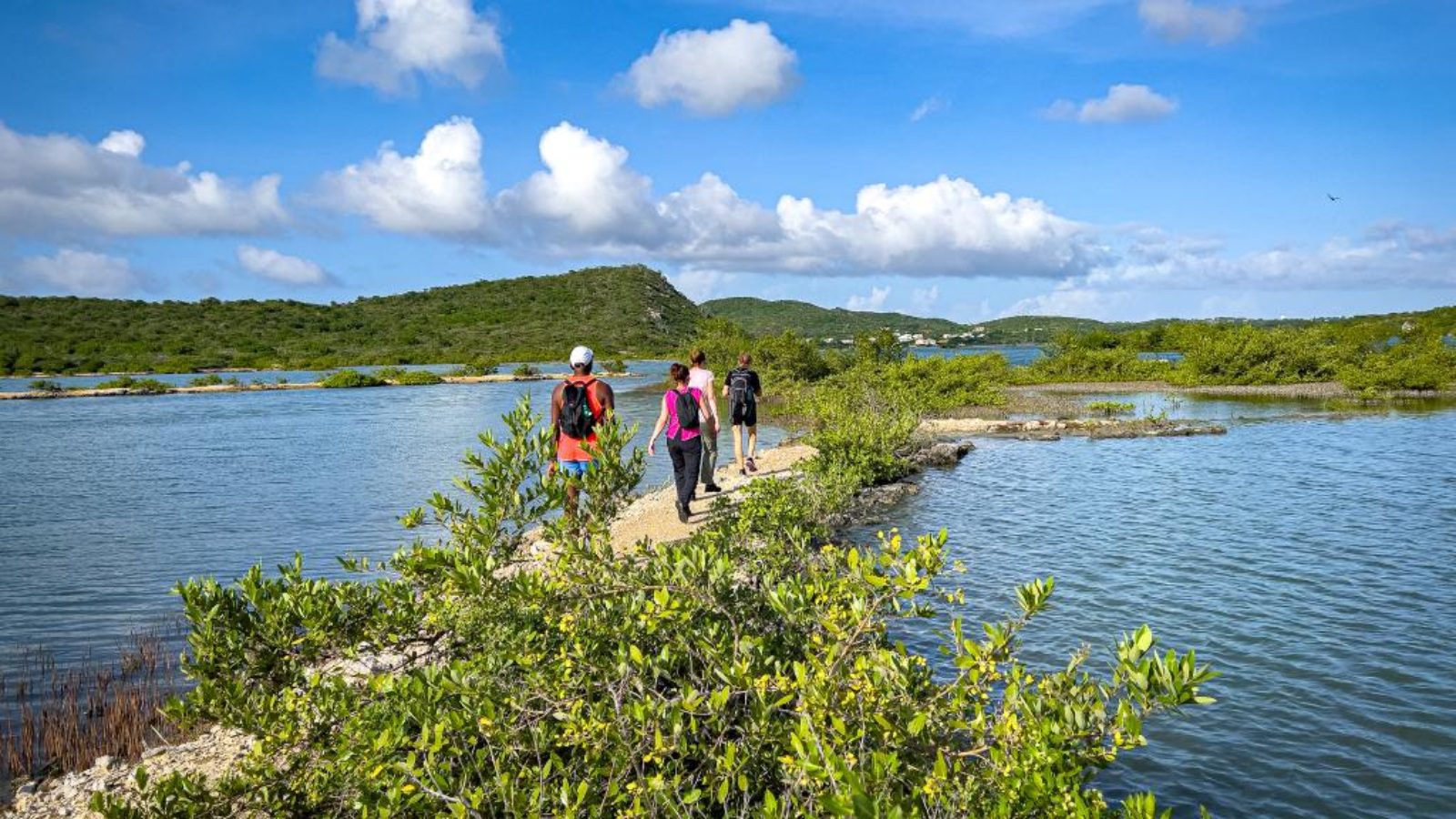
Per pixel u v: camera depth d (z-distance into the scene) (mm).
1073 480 16484
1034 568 10062
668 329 155625
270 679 5141
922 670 3926
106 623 9172
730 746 3502
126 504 16500
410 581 5711
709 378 12539
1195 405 33594
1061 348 55875
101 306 140500
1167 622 8133
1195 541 11320
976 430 26109
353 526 13984
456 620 5477
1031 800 3111
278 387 62656
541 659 4445
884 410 23516
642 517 12055
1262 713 6289
